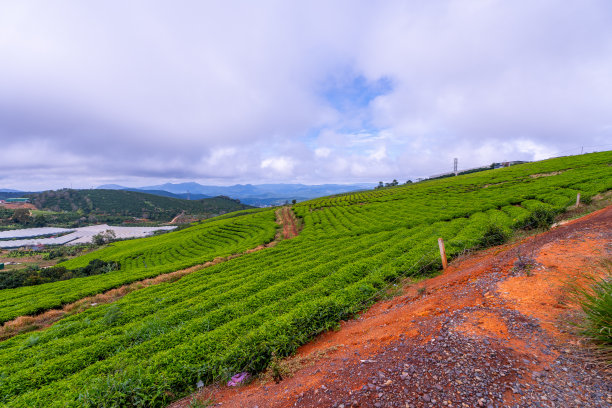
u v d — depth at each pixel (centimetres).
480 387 486
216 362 911
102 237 11619
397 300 1256
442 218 3712
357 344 818
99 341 1331
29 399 881
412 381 535
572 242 1166
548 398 439
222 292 2036
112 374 962
